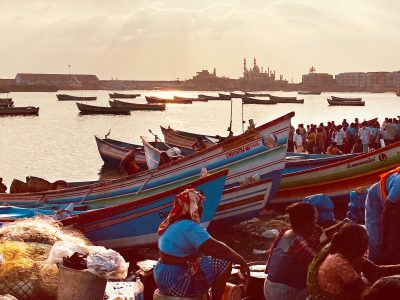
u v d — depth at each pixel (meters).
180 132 32.78
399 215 5.86
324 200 6.49
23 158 33.78
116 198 14.29
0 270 6.86
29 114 84.50
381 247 6.11
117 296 7.12
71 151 37.62
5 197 14.51
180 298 4.60
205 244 4.49
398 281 3.79
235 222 13.70
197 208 4.68
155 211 11.34
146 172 14.15
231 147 13.88
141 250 12.11
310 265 4.50
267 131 13.85
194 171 13.96
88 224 11.10
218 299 4.81
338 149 26.52
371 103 161.12
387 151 15.70
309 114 92.38
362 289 4.24
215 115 90.81
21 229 7.82
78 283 6.18
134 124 67.69
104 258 6.30
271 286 4.94
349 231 4.34
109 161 30.28
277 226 13.95
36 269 6.88
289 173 16.34
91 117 82.19
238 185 13.88
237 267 6.71
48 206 13.69
